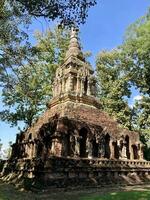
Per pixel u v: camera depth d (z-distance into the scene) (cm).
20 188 2106
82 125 2623
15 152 3178
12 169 2788
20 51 2422
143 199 1499
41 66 3856
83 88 3125
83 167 2330
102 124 2881
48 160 2128
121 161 2761
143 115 3753
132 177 2730
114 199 1520
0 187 2184
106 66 4275
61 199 1625
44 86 3791
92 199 1540
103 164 2566
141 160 3019
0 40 2298
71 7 1495
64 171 2169
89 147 2591
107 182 2412
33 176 2219
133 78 3791
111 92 4034
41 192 1895
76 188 2133
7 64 2409
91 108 2978
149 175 2950
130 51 3388
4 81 2561
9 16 2116
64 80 3197
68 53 3478
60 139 2364
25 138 3080
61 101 2981
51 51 3975
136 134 3209
